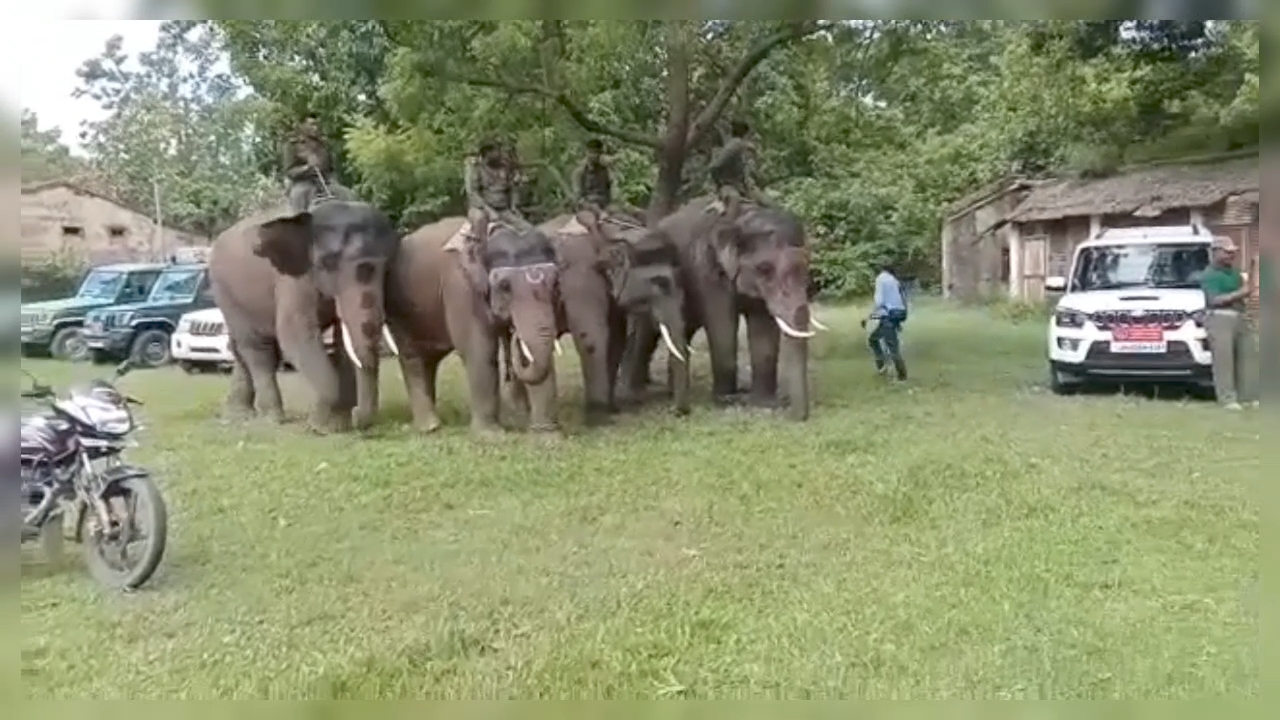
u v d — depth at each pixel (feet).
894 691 13.60
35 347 54.80
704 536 20.81
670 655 14.87
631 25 40.63
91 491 18.31
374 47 55.31
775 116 55.83
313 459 28.25
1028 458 27.32
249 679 14.29
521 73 42.14
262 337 35.58
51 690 14.01
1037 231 82.94
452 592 17.69
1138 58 49.78
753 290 34.78
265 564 19.36
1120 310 37.01
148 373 51.83
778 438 30.42
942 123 96.37
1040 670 14.12
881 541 20.25
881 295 44.24
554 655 14.87
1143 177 69.36
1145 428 31.35
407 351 33.22
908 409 35.81
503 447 29.45
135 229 95.61
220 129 103.35
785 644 15.16
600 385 33.83
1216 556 18.83
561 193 51.83
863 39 45.80
